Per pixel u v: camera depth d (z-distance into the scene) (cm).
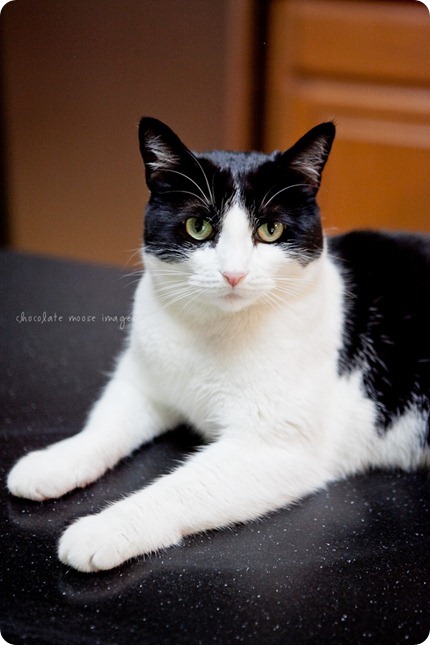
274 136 263
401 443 126
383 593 95
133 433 124
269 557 101
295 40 248
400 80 245
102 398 130
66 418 134
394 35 239
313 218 113
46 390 143
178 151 109
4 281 190
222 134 254
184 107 253
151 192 114
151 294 120
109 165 265
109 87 254
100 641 86
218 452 111
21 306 177
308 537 106
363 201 263
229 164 111
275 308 113
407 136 251
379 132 253
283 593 95
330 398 121
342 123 254
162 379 121
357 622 91
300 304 114
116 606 92
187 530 105
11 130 267
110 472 119
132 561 100
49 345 161
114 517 100
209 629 89
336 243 135
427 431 125
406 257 132
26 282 190
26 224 282
